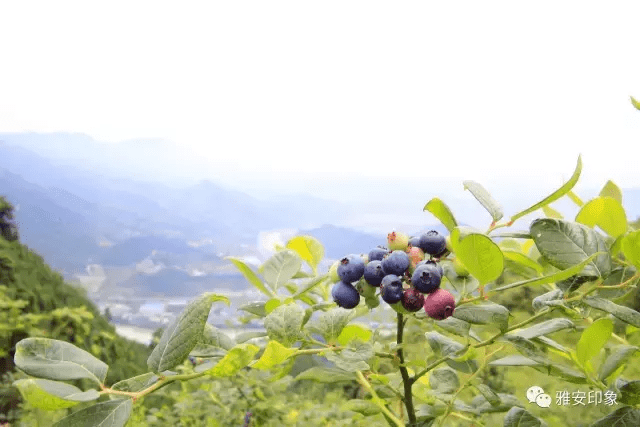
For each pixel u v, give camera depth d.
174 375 0.92
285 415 3.51
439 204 1.18
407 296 1.09
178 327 0.91
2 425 4.27
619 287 1.08
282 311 1.11
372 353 1.11
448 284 1.37
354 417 1.68
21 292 7.26
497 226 1.16
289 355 1.00
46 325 6.93
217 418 3.53
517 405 1.40
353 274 1.16
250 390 3.56
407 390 1.28
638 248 1.06
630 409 1.13
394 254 1.12
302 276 1.49
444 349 1.32
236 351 0.91
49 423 4.00
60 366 0.87
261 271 1.34
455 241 1.06
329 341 1.17
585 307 1.22
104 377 0.90
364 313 1.44
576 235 1.10
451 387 1.45
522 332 1.18
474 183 1.22
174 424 3.87
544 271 1.38
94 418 0.84
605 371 1.15
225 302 0.94
